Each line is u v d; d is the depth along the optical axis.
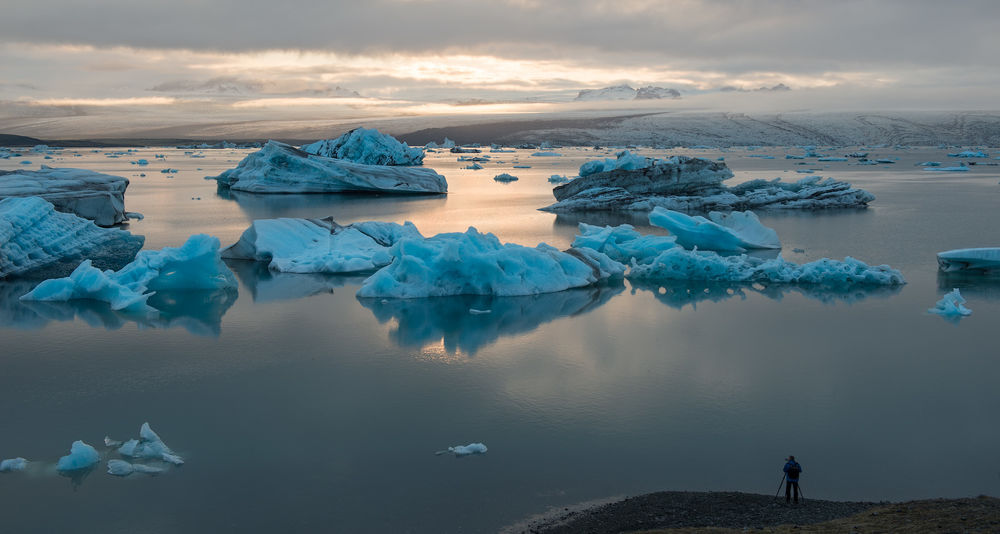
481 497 16.28
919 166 155.62
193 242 36.56
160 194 85.06
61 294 34.00
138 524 15.27
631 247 45.28
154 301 34.38
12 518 15.50
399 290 35.38
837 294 36.03
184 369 25.00
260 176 87.00
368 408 21.53
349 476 17.30
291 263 41.97
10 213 39.16
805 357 26.27
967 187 95.12
